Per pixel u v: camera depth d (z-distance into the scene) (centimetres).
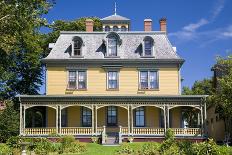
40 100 3838
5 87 4825
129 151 2847
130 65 4181
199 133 3819
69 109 4094
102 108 4100
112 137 3784
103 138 3641
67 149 2948
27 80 5153
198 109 4028
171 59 4156
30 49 4934
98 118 4088
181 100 3866
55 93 4122
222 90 3731
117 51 4203
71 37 4362
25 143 2659
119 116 4091
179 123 4100
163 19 4619
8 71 4841
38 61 5022
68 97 3831
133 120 4091
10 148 2814
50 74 4147
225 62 3900
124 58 4169
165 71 4175
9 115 4184
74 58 4153
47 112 4075
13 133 4109
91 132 3834
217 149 2277
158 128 3875
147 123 4084
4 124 4084
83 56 4181
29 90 5166
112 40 4247
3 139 4056
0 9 2333
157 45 4319
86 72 4166
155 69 4172
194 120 5334
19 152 2758
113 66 4166
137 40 4353
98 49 4269
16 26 2419
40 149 2873
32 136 3766
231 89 3634
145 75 4175
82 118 4084
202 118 3822
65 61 4150
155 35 4416
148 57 4181
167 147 2717
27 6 2378
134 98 3856
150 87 4147
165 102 3869
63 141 3106
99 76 4159
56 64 4169
